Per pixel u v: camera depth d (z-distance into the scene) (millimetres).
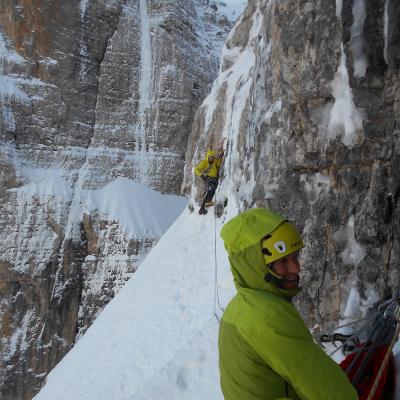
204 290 8281
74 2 24344
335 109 4082
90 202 22484
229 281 7844
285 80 4836
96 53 24953
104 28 25234
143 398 5309
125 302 10289
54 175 22797
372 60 3662
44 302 20719
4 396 19609
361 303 3840
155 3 26594
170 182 24703
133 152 24703
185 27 27203
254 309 1606
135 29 25984
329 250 4273
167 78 25359
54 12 23828
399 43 3445
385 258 3670
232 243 1752
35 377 19938
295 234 1771
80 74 24328
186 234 10852
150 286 9773
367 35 3656
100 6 25047
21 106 22750
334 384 1497
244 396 1618
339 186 4191
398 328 2061
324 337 3012
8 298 20750
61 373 10039
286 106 4914
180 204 24484
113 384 7379
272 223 1728
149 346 7707
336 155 4152
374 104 3723
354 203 4016
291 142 4754
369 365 2211
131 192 23438
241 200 8070
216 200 10039
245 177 7977
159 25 26156
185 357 5863
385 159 3686
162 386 5406
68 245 21469
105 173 23812
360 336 2760
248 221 1755
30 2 23469
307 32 4336
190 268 9320
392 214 3623
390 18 3467
